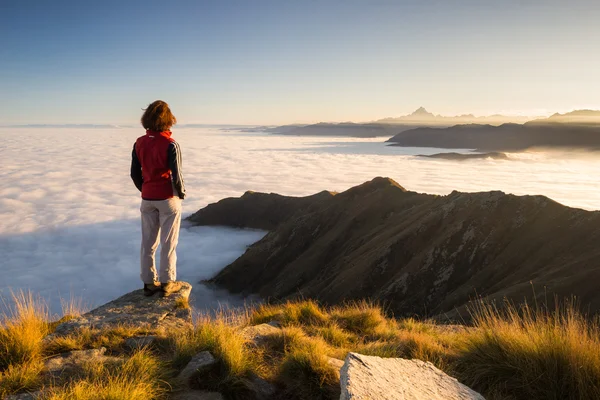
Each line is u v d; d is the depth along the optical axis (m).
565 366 3.85
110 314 4.98
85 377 3.51
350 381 3.14
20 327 4.17
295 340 5.03
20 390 3.31
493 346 4.48
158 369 3.70
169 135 4.98
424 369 3.87
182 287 5.79
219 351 4.09
